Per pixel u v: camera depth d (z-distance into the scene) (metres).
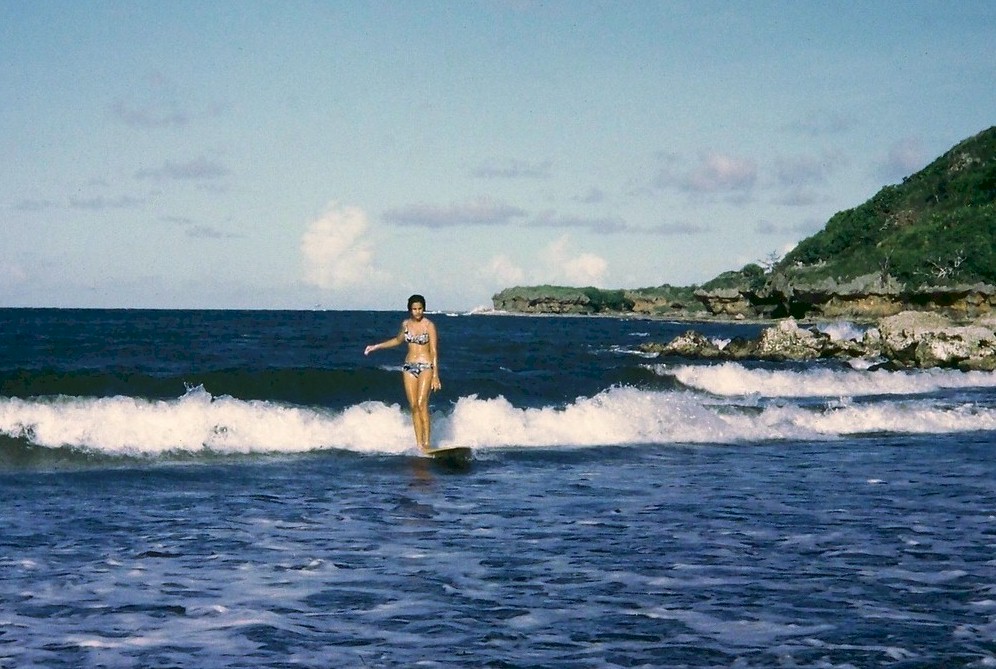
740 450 16.75
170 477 12.62
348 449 15.34
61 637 6.06
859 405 21.55
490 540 9.05
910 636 6.13
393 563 8.11
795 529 9.62
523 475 13.50
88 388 19.61
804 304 173.75
